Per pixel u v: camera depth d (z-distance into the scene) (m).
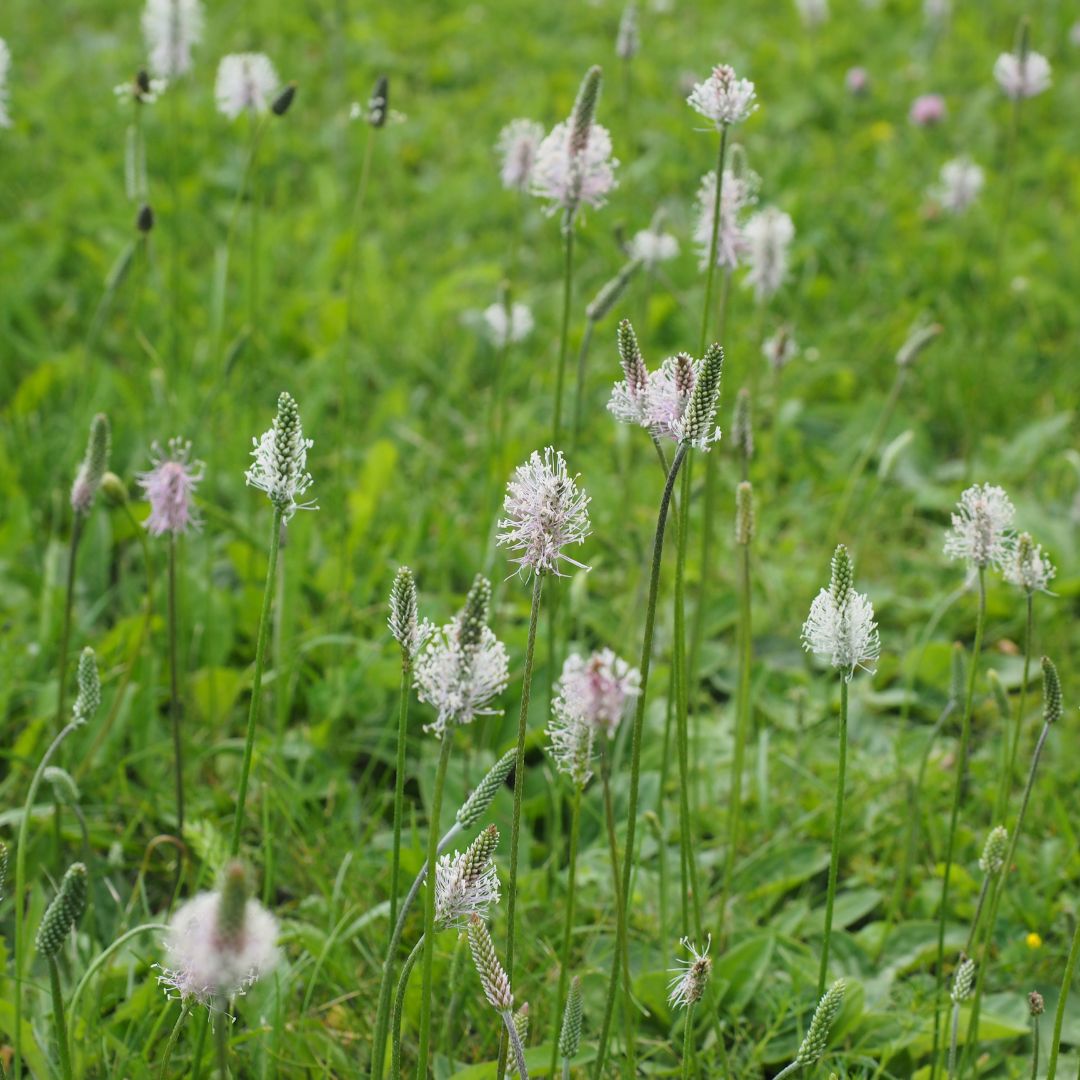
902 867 5.20
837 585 3.44
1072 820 5.60
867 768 5.94
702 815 5.60
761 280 6.46
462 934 4.08
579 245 10.29
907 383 8.98
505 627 6.63
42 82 12.73
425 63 13.93
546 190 4.65
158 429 7.43
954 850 5.45
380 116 6.06
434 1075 4.34
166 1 6.59
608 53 13.89
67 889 3.37
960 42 14.76
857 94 12.08
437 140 12.23
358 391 8.42
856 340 9.39
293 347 8.96
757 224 6.33
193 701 6.03
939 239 10.38
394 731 5.99
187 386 7.64
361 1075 4.34
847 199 11.23
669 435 3.33
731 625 7.00
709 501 5.33
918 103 11.81
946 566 7.40
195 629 6.30
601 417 8.36
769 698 6.41
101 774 5.58
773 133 12.56
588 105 4.50
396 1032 3.41
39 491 7.27
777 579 7.04
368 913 4.59
